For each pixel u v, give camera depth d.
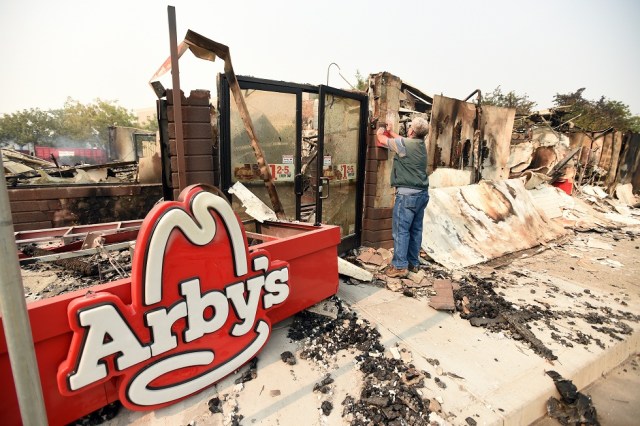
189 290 1.88
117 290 1.73
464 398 2.15
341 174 4.76
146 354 1.75
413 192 3.87
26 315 0.99
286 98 4.11
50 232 3.83
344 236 4.95
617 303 3.67
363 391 2.12
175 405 2.01
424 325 3.03
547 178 8.18
